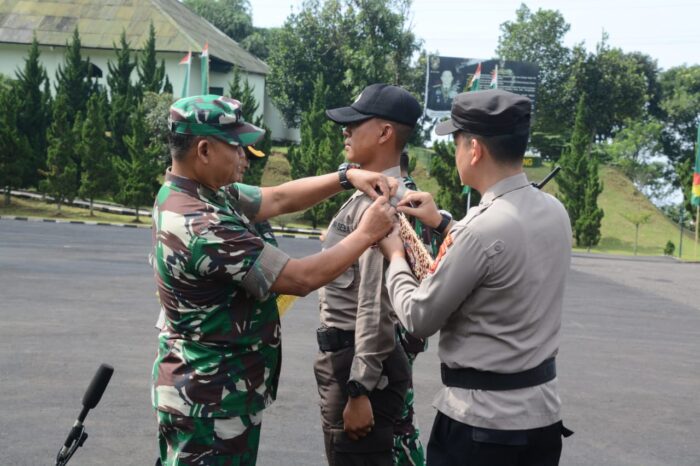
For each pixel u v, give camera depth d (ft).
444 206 130.41
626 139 220.23
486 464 8.16
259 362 8.79
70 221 106.83
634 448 18.57
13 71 167.53
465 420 8.21
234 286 8.55
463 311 8.27
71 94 141.59
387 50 189.98
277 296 9.08
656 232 168.86
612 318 44.37
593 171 143.13
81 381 22.08
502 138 8.30
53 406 19.45
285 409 20.06
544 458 8.49
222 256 8.32
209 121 8.45
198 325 8.54
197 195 8.63
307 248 88.43
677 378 27.35
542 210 8.41
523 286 8.11
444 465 8.41
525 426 8.12
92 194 117.08
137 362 24.93
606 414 21.65
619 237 163.12
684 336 38.88
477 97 8.39
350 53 184.34
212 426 8.55
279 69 188.03
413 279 8.68
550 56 221.05
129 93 140.97
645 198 185.37
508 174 8.39
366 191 9.89
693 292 64.44
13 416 18.47
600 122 218.79
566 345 33.53
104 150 117.08
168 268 8.48
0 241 71.61
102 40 166.71
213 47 174.81
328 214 128.36
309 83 187.32
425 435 18.67
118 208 125.39
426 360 27.53
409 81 194.49
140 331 30.55
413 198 9.09
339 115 10.68
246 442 8.77
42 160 129.90
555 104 219.20
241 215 9.34
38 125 131.75
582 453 18.01
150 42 148.77
